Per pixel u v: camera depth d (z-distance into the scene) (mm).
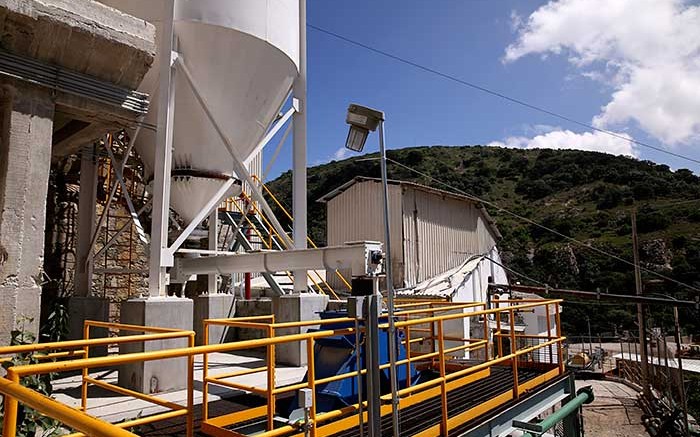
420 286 20719
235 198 14375
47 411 1913
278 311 9352
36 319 5375
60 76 5812
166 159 7730
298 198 9859
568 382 8180
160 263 7527
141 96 6586
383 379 5832
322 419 4195
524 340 20969
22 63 5496
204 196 9641
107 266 12000
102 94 6195
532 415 6930
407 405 5906
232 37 8430
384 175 3629
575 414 8117
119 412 5734
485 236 28047
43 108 5684
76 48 5793
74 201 11531
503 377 7605
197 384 7305
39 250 5484
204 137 9070
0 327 5082
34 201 5480
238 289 14500
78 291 9508
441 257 23438
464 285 21344
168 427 5199
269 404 4305
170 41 7898
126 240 12453
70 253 11352
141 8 8250
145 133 9062
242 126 9406
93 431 1662
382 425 5133
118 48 5996
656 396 16406
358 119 3682
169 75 7840
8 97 5508
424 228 22641
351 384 5355
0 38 5328
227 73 8641
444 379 5266
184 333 4613
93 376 7957
